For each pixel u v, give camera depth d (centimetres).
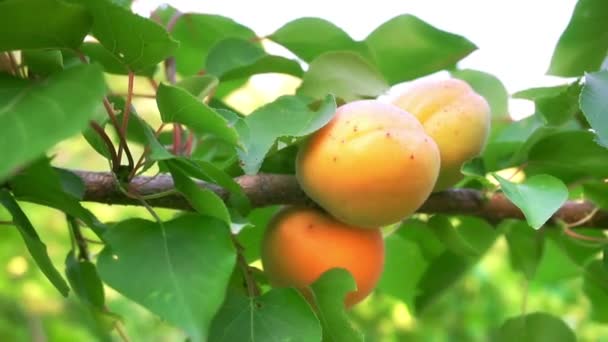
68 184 55
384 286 70
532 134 62
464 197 62
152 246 51
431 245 68
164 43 52
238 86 70
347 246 59
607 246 62
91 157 116
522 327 65
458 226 66
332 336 56
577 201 64
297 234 59
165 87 52
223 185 55
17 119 48
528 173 64
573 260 67
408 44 66
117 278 50
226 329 54
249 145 56
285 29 65
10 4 49
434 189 61
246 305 55
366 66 61
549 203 57
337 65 62
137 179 56
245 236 64
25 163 47
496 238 66
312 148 57
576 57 65
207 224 52
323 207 58
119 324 61
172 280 50
